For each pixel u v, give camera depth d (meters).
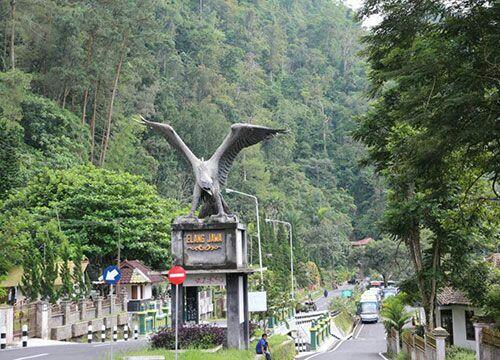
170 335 18.67
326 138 140.38
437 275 24.50
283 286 45.84
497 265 31.14
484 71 13.31
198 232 19.06
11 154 41.50
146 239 45.81
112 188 44.72
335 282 92.38
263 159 111.88
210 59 107.19
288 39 167.12
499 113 13.29
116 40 63.97
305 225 101.50
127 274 44.19
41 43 61.91
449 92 13.60
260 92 128.25
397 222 24.56
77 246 37.12
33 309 26.45
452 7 13.25
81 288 34.75
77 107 66.19
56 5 62.88
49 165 51.25
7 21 59.62
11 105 50.28
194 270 18.73
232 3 146.75
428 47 13.70
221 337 18.58
